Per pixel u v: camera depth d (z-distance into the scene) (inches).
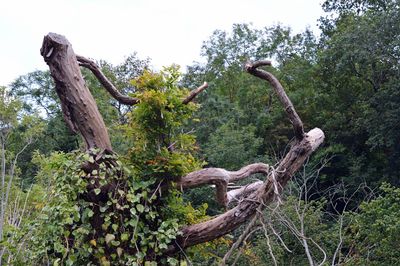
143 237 185.2
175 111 196.5
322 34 1127.0
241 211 188.1
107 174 184.1
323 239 481.7
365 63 836.0
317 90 960.3
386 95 789.2
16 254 200.5
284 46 1186.0
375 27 820.0
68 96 185.0
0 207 437.1
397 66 818.2
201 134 832.9
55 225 180.4
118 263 181.3
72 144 877.8
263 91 1013.8
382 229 470.0
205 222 192.7
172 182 192.9
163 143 196.1
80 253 179.9
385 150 824.9
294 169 186.4
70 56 185.6
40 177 408.5
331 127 871.7
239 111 890.7
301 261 455.8
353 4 1081.4
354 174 757.9
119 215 183.8
